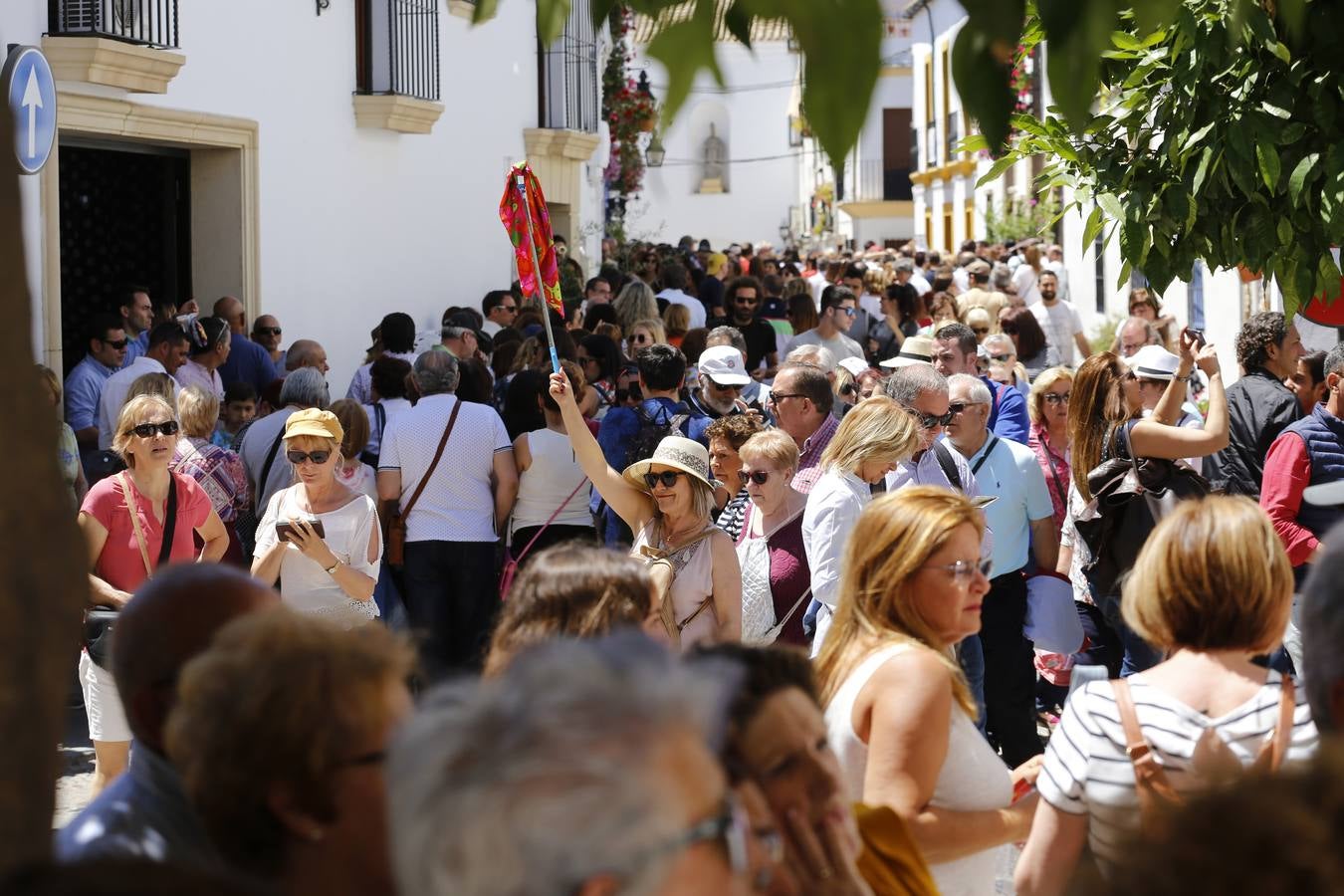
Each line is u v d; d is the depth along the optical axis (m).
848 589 3.32
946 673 3.10
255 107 11.71
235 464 7.03
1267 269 4.21
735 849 1.63
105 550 5.64
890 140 44.09
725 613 5.07
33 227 8.93
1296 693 2.89
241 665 2.11
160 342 9.02
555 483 7.20
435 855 1.51
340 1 13.02
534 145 17.31
